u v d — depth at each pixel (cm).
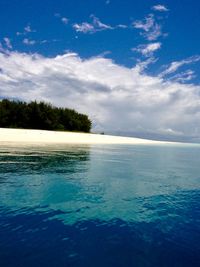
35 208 577
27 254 369
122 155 1802
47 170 1039
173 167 1341
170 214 569
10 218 510
